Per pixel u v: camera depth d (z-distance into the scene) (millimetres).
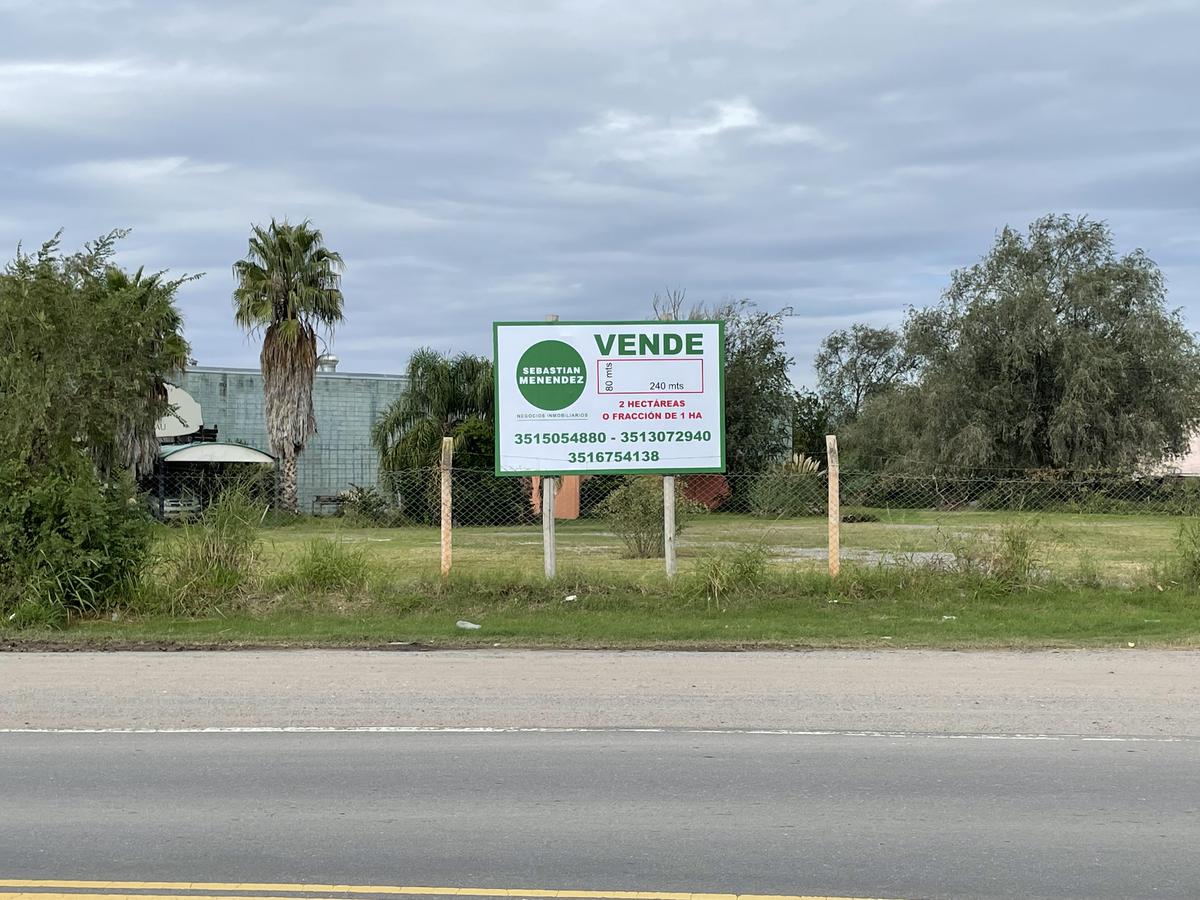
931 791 6457
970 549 14625
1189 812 6059
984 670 10219
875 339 89688
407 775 6832
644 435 14922
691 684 9625
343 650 11516
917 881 5055
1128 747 7496
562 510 35312
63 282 14172
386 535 28203
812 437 59906
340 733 7969
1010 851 5438
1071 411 43062
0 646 11734
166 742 7715
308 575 14133
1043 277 46281
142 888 4992
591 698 9070
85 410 14180
